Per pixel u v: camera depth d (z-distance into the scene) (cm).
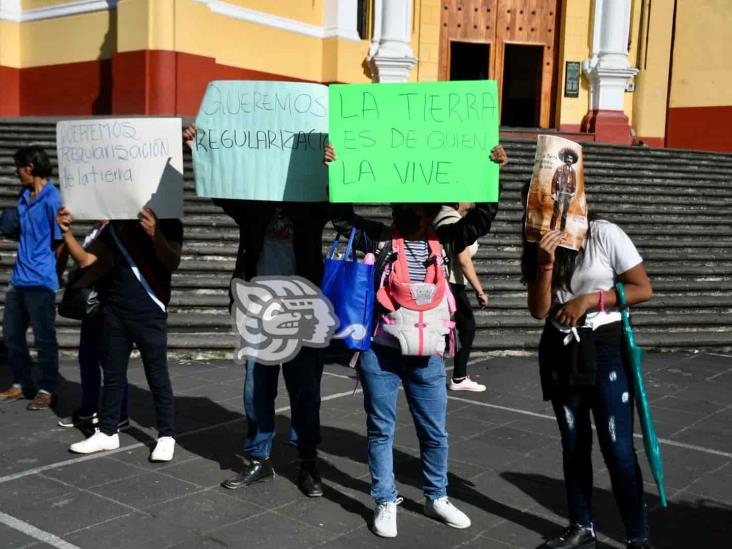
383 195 427
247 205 470
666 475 515
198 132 466
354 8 1652
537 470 517
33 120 1223
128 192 482
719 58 1830
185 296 836
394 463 522
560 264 386
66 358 768
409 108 424
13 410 614
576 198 379
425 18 1741
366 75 1680
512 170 1177
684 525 442
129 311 504
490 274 948
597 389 384
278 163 457
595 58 1773
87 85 1502
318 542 411
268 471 485
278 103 455
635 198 1187
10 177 1007
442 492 435
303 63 1614
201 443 550
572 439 397
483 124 422
